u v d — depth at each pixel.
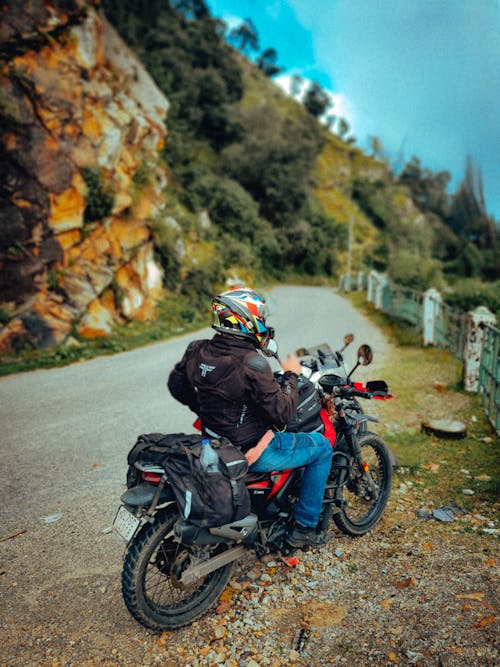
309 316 17.73
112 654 2.45
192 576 2.51
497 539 3.26
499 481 4.14
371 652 2.36
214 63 47.06
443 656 2.25
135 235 15.41
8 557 3.29
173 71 37.44
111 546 3.41
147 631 2.61
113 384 8.27
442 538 3.32
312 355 3.43
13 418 6.41
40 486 4.38
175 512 2.50
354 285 33.97
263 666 2.34
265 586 2.94
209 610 2.75
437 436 5.25
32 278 11.62
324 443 2.90
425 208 87.69
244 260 27.48
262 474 2.70
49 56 12.26
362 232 62.03
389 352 10.55
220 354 2.50
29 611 2.76
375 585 2.88
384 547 3.27
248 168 39.75
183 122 33.47
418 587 2.80
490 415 5.77
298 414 2.91
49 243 12.01
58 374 9.15
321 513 3.13
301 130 46.12
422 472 4.41
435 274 25.27
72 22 13.07
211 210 31.83
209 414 2.55
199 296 19.11
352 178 70.50
